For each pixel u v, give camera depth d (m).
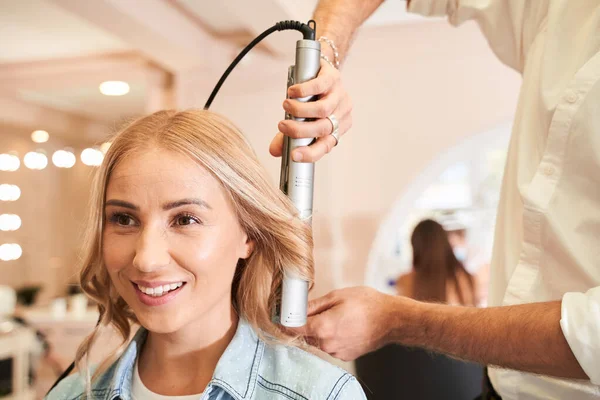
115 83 4.01
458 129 3.64
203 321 0.82
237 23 3.42
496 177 4.41
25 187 5.77
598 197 0.78
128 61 3.82
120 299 0.93
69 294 4.69
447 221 4.31
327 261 3.70
